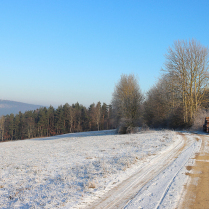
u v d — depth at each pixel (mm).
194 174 8383
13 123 92125
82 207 5539
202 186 6945
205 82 36375
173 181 7516
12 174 9805
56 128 92438
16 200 6316
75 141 30766
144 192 6535
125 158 11539
